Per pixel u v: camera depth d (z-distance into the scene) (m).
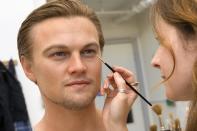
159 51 0.56
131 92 0.73
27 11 1.44
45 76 0.62
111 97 0.73
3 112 1.32
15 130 1.33
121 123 0.68
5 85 1.36
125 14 1.76
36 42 0.63
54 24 0.61
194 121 0.48
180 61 0.52
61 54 0.61
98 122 0.69
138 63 1.74
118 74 0.71
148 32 1.66
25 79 1.44
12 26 1.44
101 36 0.67
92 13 0.66
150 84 1.68
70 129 0.66
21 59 0.67
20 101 1.37
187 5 0.50
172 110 1.50
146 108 1.63
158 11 0.54
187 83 0.53
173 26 0.52
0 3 1.43
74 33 0.61
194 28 0.49
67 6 0.63
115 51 1.73
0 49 1.42
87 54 0.63
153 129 0.94
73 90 0.61
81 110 0.65
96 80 0.63
